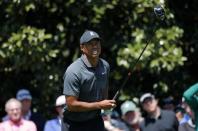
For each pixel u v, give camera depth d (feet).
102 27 94.99
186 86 99.50
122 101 98.07
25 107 89.66
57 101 85.81
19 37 91.66
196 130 65.77
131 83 97.66
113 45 94.32
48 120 93.40
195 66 101.96
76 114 62.23
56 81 95.20
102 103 60.70
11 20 93.66
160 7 61.05
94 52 60.75
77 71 60.90
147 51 91.20
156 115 86.89
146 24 93.91
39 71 95.09
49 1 92.89
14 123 84.12
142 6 93.09
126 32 94.99
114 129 87.66
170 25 94.84
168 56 92.63
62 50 94.38
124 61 92.32
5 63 95.45
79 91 61.16
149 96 86.99
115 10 94.38
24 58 92.53
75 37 94.94
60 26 93.76
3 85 99.25
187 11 99.86
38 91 97.76
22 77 98.68
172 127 86.38
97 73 61.36
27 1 91.91
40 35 91.86
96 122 63.00
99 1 93.09
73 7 93.35
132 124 89.97
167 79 98.17
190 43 99.40
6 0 93.20
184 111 91.97
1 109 99.81
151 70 93.25
